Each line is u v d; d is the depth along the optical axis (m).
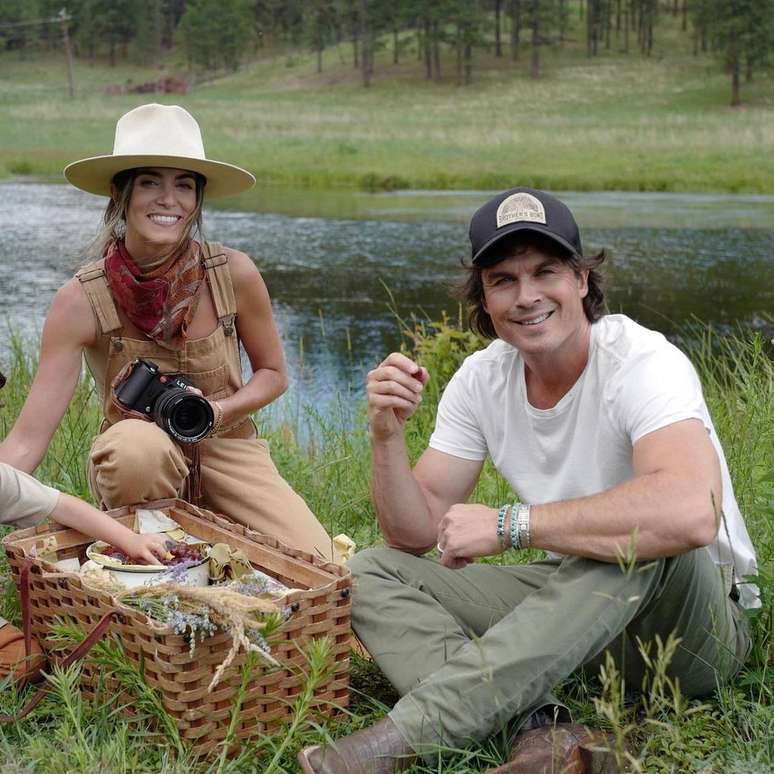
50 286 13.53
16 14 119.56
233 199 25.69
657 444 2.84
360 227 20.22
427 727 2.72
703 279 14.49
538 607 2.80
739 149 38.25
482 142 42.00
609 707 2.38
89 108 63.69
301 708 2.75
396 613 3.06
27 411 3.77
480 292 3.30
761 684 3.04
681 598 2.88
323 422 6.23
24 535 3.30
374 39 95.94
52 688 3.07
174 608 2.77
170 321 3.83
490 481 5.10
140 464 3.59
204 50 108.44
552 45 100.06
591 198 25.98
